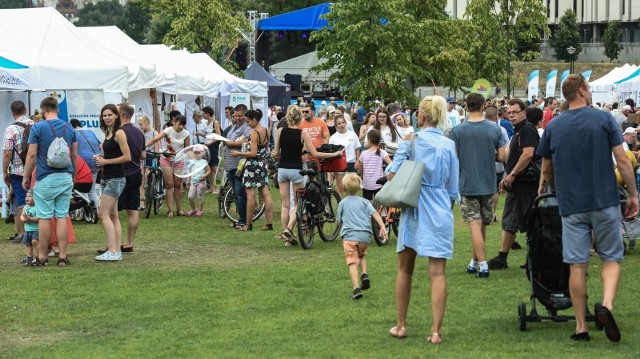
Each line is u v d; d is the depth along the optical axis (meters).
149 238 17.39
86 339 9.53
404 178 8.94
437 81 51.75
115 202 14.77
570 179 8.89
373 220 16.12
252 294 11.78
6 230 18.33
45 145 13.98
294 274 13.27
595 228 8.89
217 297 11.63
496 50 56.91
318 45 44.78
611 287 8.86
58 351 9.00
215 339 9.36
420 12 51.59
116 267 14.03
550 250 9.46
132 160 15.15
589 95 9.09
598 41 120.06
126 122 15.04
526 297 11.24
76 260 14.70
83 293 11.92
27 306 11.16
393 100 43.22
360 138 24.14
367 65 43.75
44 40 22.12
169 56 32.66
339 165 16.67
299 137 16.47
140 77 23.00
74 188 18.92
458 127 12.88
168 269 13.84
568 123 8.95
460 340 9.06
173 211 21.52
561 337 9.11
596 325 9.45
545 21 57.09
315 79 54.31
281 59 69.19
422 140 9.16
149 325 10.12
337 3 43.66
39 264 14.14
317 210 16.22
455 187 9.16
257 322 10.14
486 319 10.05
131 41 30.27
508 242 13.36
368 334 9.43
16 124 16.42
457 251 15.35
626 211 9.05
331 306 10.98
